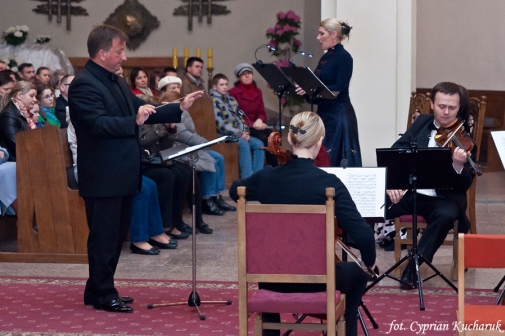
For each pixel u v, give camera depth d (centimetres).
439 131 584
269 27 1484
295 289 385
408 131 610
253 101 1087
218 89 987
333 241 356
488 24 1310
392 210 602
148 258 690
